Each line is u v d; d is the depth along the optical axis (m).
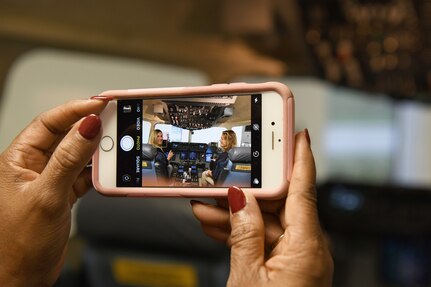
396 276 1.57
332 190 1.68
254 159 0.59
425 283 1.56
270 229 0.57
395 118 2.50
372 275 1.58
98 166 0.62
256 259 0.49
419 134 2.56
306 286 0.48
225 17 1.40
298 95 1.99
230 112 0.60
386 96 2.19
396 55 1.55
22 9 1.11
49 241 0.54
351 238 1.61
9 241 0.53
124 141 0.62
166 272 1.02
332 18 1.31
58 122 0.57
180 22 1.38
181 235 0.96
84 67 1.25
